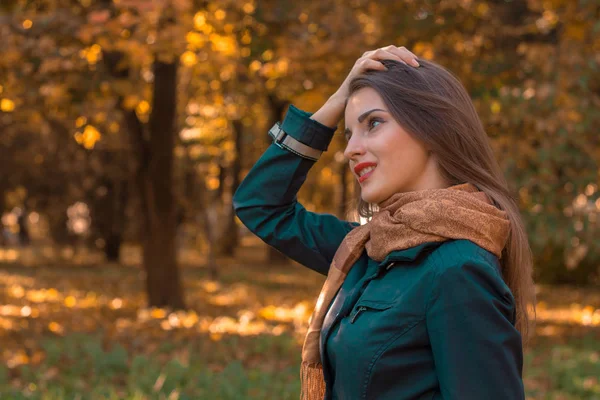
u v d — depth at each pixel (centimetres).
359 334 142
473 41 892
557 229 695
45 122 1791
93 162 2105
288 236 186
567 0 779
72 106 917
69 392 541
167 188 1053
